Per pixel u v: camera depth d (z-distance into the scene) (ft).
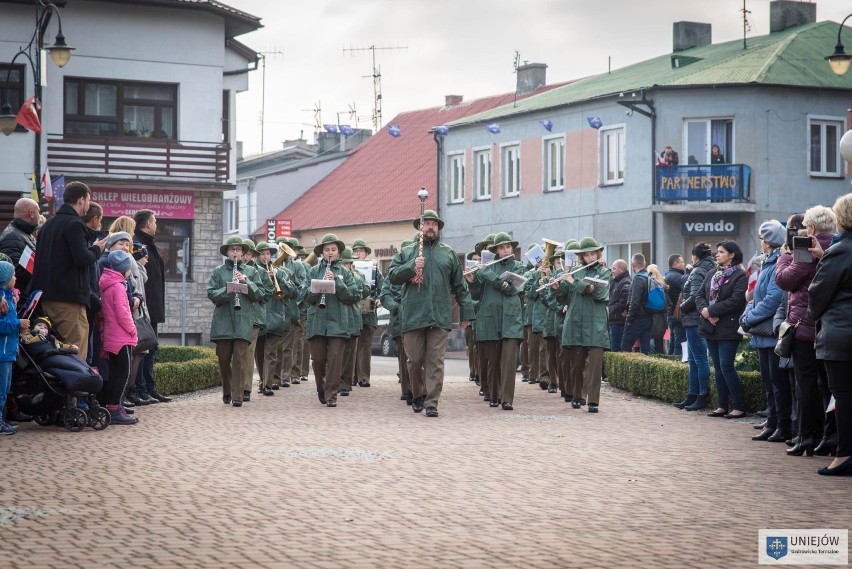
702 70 131.85
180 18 130.93
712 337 53.16
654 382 63.10
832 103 130.21
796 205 129.08
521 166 152.46
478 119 159.43
